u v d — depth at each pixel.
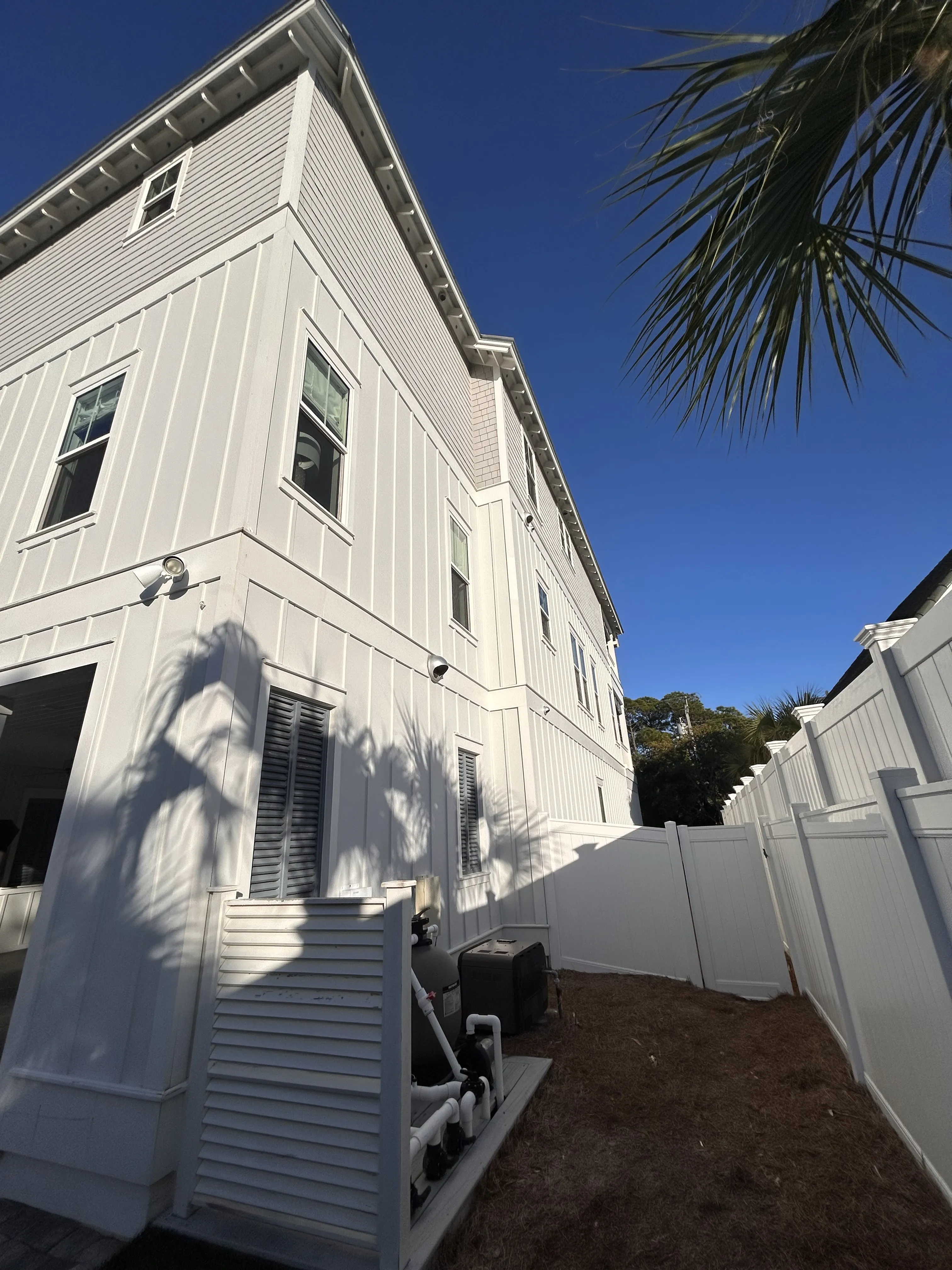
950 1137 2.45
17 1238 2.80
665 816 23.41
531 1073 4.17
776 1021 5.19
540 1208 2.81
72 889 3.76
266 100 6.57
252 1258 2.49
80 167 7.49
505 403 11.42
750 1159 3.08
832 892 3.98
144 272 6.39
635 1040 4.90
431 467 8.38
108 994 3.34
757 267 2.36
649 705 40.78
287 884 4.19
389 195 8.24
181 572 4.20
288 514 4.86
